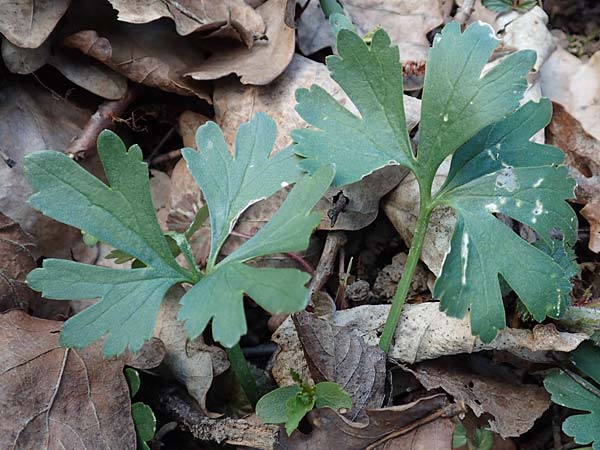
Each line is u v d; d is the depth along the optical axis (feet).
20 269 0.53
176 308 0.51
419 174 0.46
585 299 0.56
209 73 0.60
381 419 0.44
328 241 0.58
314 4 0.67
